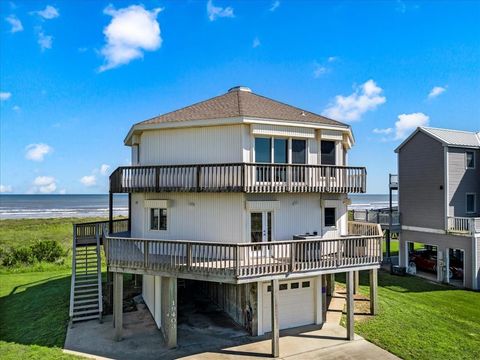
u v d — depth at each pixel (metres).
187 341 12.81
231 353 11.83
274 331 11.57
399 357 11.51
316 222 15.10
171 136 14.90
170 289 12.22
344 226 15.88
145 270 12.55
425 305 17.08
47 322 14.82
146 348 12.23
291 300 14.18
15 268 26.11
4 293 20.22
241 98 16.81
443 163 22.75
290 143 14.60
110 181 18.25
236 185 12.91
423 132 24.09
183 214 14.53
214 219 14.00
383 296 18.17
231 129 13.88
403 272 24.16
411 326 14.05
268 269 11.76
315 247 12.67
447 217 22.31
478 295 19.25
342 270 13.09
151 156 15.25
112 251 13.12
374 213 27.06
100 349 12.14
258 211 13.88
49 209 101.81
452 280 22.31
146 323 14.73
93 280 16.64
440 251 22.62
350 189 14.79
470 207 23.59
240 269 11.34
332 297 17.91
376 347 12.24
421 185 24.27
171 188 13.77
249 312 13.63
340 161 15.72
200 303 17.41
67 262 27.91
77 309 15.54
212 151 14.16
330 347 12.23
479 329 13.98
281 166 13.45
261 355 11.66
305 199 14.89
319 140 15.18
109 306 16.56
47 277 23.75
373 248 13.91
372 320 14.66
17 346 12.48
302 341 12.75
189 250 11.94
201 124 14.03
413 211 24.81
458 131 25.42
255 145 14.11
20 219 65.19
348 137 16.20
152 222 15.30
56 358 11.35
